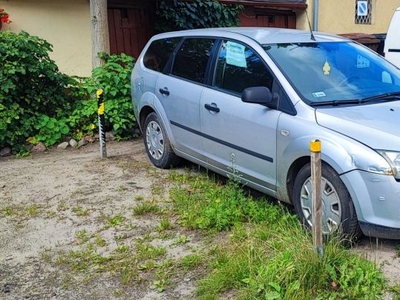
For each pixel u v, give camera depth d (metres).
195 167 6.32
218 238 4.37
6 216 5.07
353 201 3.82
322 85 4.57
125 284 3.74
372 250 3.98
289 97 4.42
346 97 4.50
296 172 4.36
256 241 4.09
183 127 5.71
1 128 7.07
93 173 6.30
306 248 3.57
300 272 3.42
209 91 5.26
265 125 4.52
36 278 3.90
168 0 10.22
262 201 4.94
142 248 4.24
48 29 8.74
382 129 3.88
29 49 7.38
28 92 7.57
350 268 3.54
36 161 6.96
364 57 5.15
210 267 3.88
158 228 4.62
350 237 3.93
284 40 5.05
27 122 7.48
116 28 9.78
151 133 6.42
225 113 4.98
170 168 6.34
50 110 7.90
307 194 4.22
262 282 3.46
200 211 4.80
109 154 7.16
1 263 4.15
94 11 8.03
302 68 4.70
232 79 5.07
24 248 4.39
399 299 3.31
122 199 5.39
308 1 12.58
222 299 3.45
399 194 3.65
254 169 4.76
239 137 4.84
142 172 6.27
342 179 3.85
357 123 3.99
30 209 5.19
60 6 8.76
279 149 4.40
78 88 8.10
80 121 7.81
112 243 4.40
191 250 4.19
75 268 4.01
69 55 8.98
